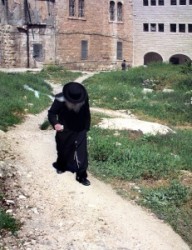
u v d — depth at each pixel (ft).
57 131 23.73
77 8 145.38
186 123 54.49
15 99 50.90
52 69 123.65
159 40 158.61
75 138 24.50
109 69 156.56
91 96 71.15
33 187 24.49
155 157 30.58
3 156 28.78
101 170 28.22
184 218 22.74
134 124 43.11
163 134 39.73
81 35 147.54
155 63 127.65
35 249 18.61
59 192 23.98
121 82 92.68
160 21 157.48
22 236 19.58
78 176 25.26
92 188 24.86
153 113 58.08
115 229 20.68
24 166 27.37
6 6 131.23
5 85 61.00
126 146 33.04
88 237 19.80
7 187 24.17
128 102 65.21
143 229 21.04
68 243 19.25
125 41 161.17
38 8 136.15
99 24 152.56
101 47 154.40
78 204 22.77
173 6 154.61
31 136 35.22
